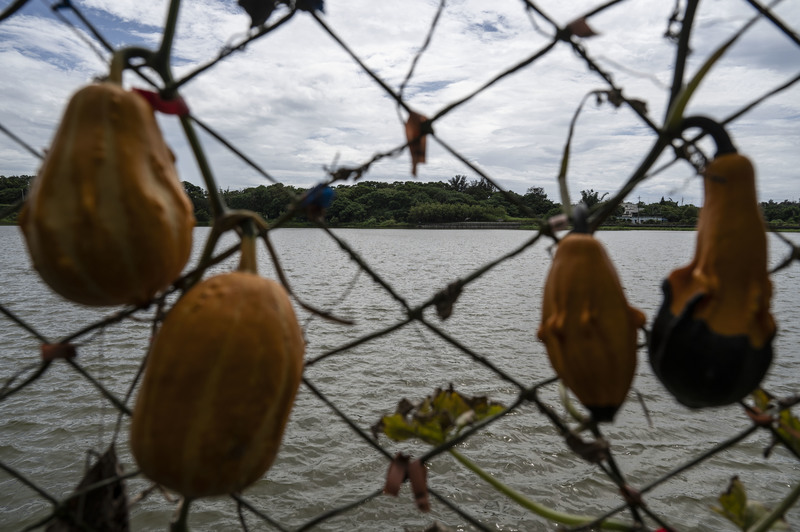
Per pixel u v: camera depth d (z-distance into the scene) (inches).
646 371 667.4
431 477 438.3
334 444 484.4
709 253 57.5
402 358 729.6
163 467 54.1
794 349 775.1
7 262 1926.7
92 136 51.4
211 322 54.4
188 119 61.7
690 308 57.6
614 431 512.4
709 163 59.2
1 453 455.5
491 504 403.2
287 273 1680.6
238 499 73.9
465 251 2837.1
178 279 62.4
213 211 64.5
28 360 698.8
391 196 5521.7
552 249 64.2
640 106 61.8
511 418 536.4
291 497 409.4
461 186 5757.9
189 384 53.2
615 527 69.5
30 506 386.3
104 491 68.4
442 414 66.7
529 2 59.3
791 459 460.4
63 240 50.0
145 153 53.4
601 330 57.7
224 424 53.4
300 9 57.6
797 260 62.1
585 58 61.1
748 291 56.7
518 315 1049.5
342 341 836.0
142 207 51.4
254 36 58.4
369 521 384.5
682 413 550.0
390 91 63.2
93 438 482.0
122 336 805.2
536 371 680.4
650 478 435.5
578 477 434.9
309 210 63.3
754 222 56.7
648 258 2284.7
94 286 51.9
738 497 79.0
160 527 371.9
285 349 56.9
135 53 58.2
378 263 2144.4
